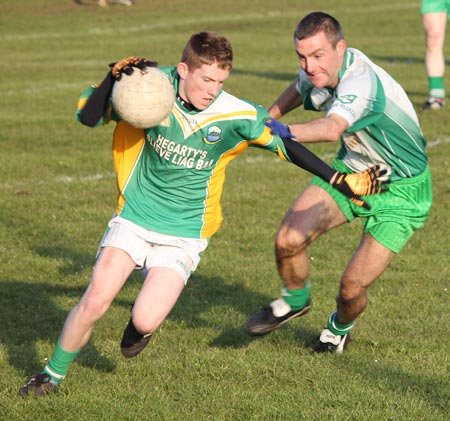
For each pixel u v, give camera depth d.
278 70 67.19
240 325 23.52
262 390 19.48
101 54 74.88
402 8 106.25
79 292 26.20
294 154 17.83
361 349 22.06
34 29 89.94
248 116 17.58
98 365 20.67
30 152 43.69
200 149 17.81
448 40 85.38
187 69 17.16
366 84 19.08
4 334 22.72
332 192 20.80
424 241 31.02
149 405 18.62
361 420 18.06
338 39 19.14
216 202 18.94
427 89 59.75
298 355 21.53
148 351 21.55
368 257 20.44
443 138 46.38
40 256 29.36
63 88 60.25
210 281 27.05
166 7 105.94
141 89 16.53
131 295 25.73
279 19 97.69
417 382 19.98
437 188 37.62
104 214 34.12
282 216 34.12
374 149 20.33
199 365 20.58
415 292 26.11
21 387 19.06
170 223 18.53
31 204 35.19
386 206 20.50
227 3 110.06
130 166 18.61
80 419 18.05
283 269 20.83
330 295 25.91
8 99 56.50
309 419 18.05
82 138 46.69
